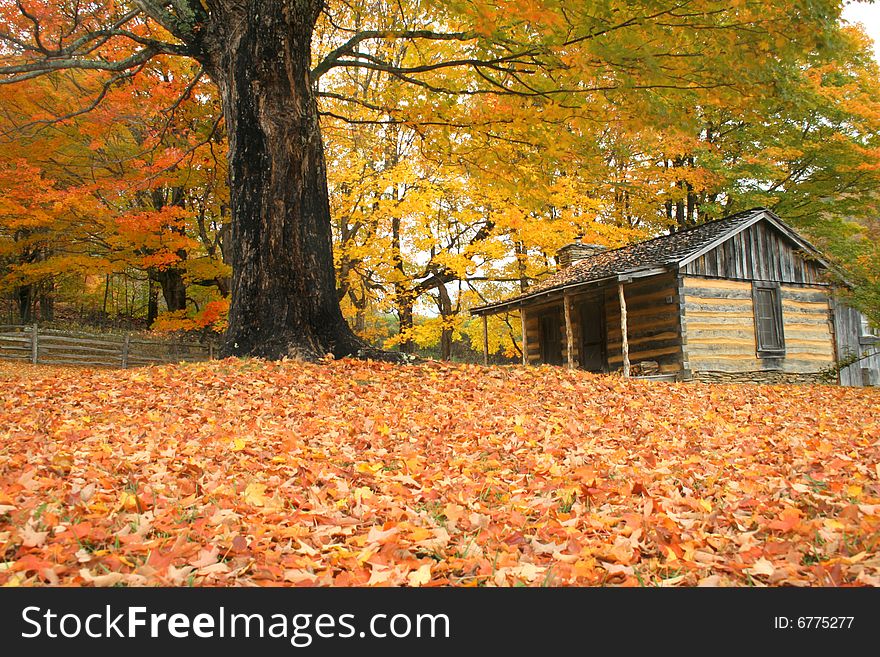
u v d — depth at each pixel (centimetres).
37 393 750
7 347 1736
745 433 633
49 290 2558
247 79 911
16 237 2133
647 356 1483
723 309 1460
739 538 302
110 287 3391
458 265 1798
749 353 1484
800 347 1579
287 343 902
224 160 1667
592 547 286
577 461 473
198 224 1995
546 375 939
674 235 1652
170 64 1588
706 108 2008
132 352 1986
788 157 1950
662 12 729
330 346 927
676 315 1410
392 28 979
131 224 1520
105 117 1425
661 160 2308
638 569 271
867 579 246
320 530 307
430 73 1201
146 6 964
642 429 624
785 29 734
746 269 1513
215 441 505
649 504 341
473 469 447
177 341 2278
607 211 2336
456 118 1076
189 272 1806
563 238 1820
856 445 572
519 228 1738
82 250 1944
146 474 399
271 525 305
